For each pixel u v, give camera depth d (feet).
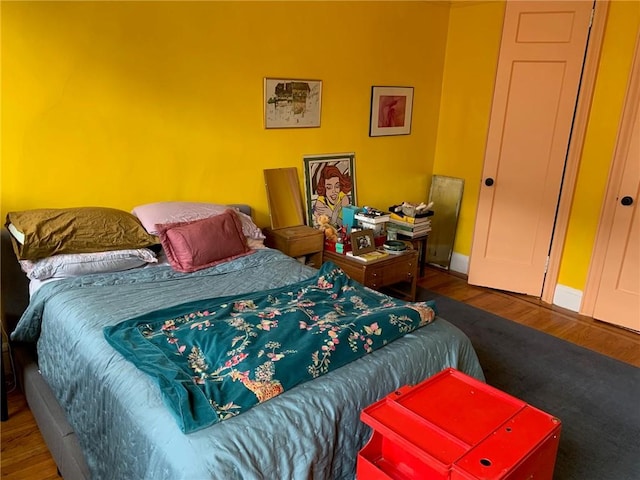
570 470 7.13
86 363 6.03
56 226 7.84
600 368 10.02
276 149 11.59
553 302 13.17
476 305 12.87
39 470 6.86
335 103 12.40
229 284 8.16
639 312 11.62
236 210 10.49
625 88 11.19
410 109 14.21
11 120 8.10
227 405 5.01
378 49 12.87
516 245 13.42
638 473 7.15
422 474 4.95
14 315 8.32
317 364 5.74
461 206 14.93
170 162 10.00
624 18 11.02
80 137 8.81
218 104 10.36
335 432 5.41
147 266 8.57
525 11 12.09
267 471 4.72
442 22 14.15
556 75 12.04
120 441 5.21
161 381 5.21
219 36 10.02
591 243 12.28
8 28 7.77
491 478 4.37
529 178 12.86
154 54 9.29
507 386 9.21
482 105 13.98
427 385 5.88
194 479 4.32
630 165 11.34
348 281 8.41
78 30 8.39
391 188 14.52
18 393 8.43
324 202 12.80
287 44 11.08
